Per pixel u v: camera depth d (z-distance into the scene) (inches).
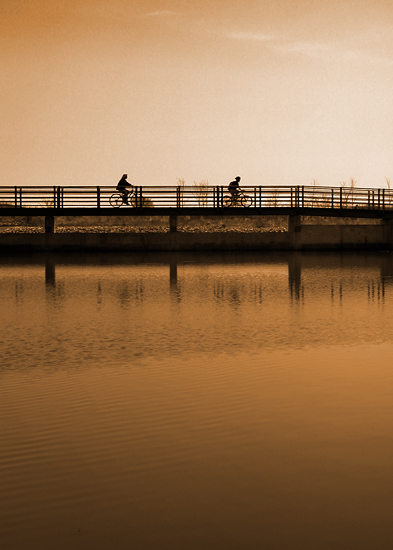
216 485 203.0
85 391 319.6
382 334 480.1
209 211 1662.2
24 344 456.4
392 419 266.8
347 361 383.6
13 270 1144.2
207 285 871.1
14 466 220.5
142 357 404.5
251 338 469.1
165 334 493.0
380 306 644.7
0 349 437.7
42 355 415.2
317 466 216.8
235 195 1712.6
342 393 308.3
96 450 234.8
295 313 600.7
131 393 313.9
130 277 1002.7
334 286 840.3
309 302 681.0
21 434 253.4
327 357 396.2
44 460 225.9
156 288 839.7
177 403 294.5
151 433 252.5
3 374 359.9
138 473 213.3
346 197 1779.0
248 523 179.0
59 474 213.5
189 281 931.3
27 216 1673.2
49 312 624.7
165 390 318.3
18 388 327.6
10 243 1643.7
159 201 1706.4
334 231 1744.6
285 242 1713.8
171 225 1685.5
